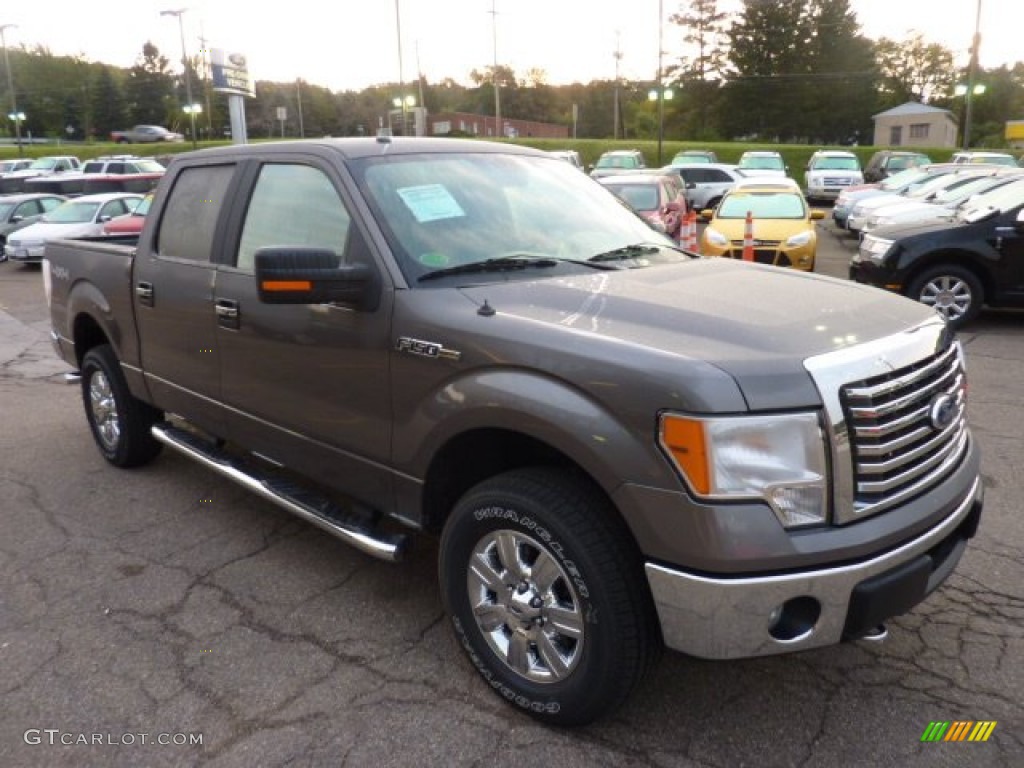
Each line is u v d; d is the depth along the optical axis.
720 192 25.98
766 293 3.00
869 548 2.41
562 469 2.74
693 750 2.71
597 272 3.31
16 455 5.62
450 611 3.03
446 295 2.99
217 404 4.05
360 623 3.49
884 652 3.22
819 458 2.36
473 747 2.74
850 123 77.19
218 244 3.91
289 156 3.67
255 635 3.40
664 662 3.17
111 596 3.73
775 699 2.95
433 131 73.38
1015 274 9.12
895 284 9.42
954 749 2.70
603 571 2.52
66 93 98.06
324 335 3.29
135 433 5.07
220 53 26.28
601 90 112.88
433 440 2.93
